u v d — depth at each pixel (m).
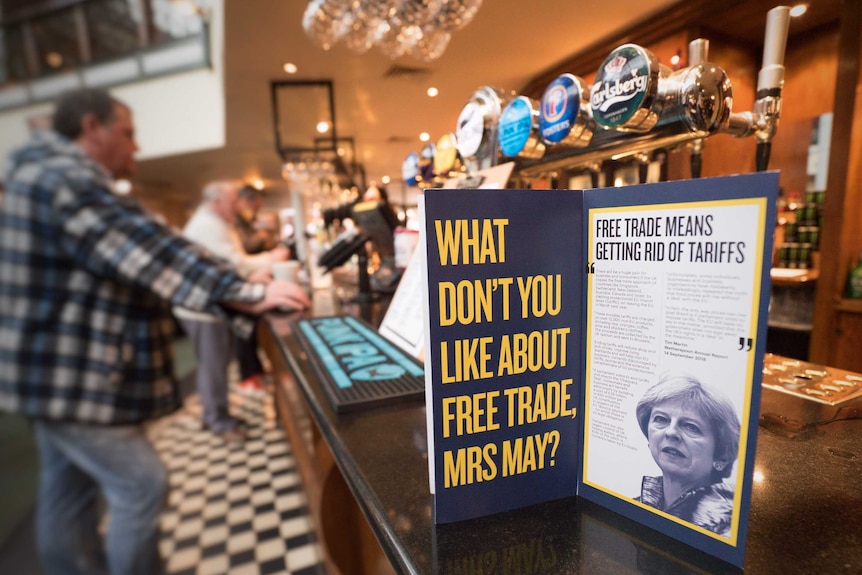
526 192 0.41
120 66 4.20
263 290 1.42
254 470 2.46
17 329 1.14
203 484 2.33
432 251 0.39
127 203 1.21
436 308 0.40
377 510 0.46
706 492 0.36
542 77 2.76
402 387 0.77
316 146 5.32
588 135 0.78
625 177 0.91
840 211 1.41
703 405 0.35
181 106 4.62
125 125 1.35
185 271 1.27
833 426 0.59
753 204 0.30
